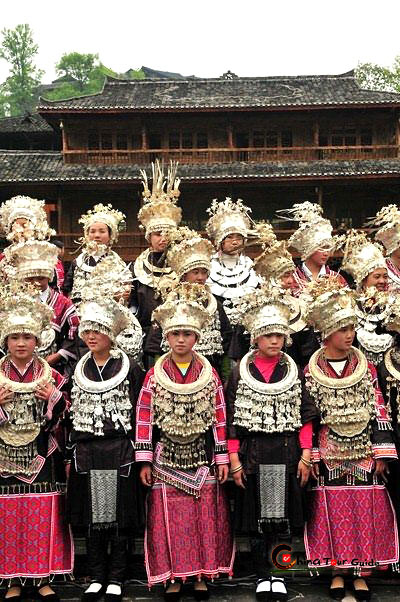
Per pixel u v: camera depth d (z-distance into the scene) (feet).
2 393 16.19
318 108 101.24
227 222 22.71
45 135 129.08
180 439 16.40
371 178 95.66
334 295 16.79
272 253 21.95
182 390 16.25
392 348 17.93
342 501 16.76
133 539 18.51
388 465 17.61
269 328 16.72
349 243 21.85
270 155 103.76
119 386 16.51
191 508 16.55
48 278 19.90
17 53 242.37
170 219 23.48
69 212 102.58
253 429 16.30
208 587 17.37
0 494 16.30
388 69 167.73
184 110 101.09
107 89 112.16
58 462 17.04
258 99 105.19
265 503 16.30
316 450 16.79
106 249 23.68
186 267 20.29
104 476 16.14
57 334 19.72
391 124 104.68
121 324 17.03
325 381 16.79
